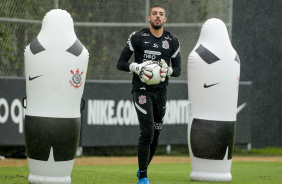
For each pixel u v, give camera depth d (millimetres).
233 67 25266
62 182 22031
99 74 51906
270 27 56781
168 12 53500
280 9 56812
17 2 47938
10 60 47344
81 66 21781
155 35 24328
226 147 25391
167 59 24656
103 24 51625
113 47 52219
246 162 42562
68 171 22266
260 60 57062
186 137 48250
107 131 46031
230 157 25828
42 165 21750
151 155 26578
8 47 47188
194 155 25734
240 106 50281
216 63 25047
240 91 50219
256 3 56812
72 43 21656
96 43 52031
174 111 47875
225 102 25188
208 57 25109
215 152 25250
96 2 52250
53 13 21906
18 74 47656
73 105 21750
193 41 53125
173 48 24719
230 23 51875
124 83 46562
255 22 57094
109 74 52062
